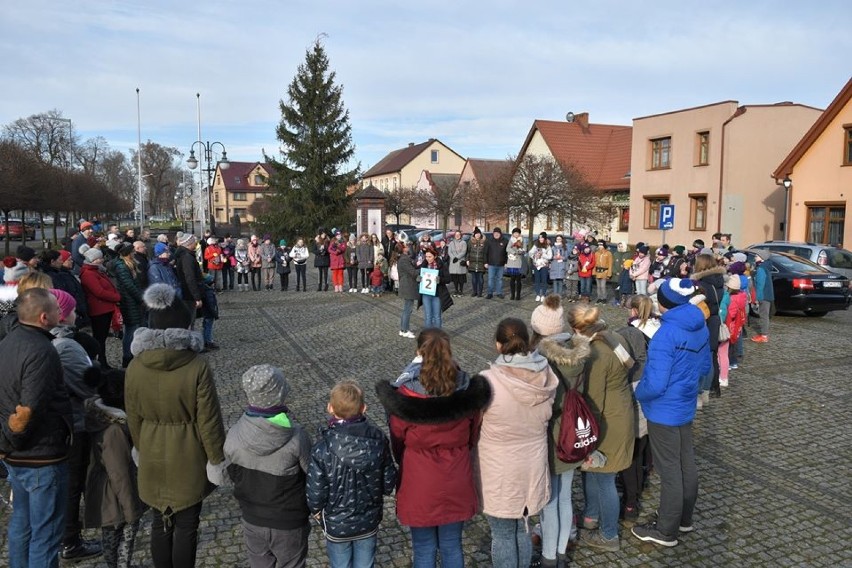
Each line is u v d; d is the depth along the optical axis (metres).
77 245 11.82
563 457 3.71
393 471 3.33
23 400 3.30
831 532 4.58
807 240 23.95
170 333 3.43
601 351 4.05
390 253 17.84
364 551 3.34
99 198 52.00
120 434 3.78
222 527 4.62
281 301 16.42
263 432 3.17
